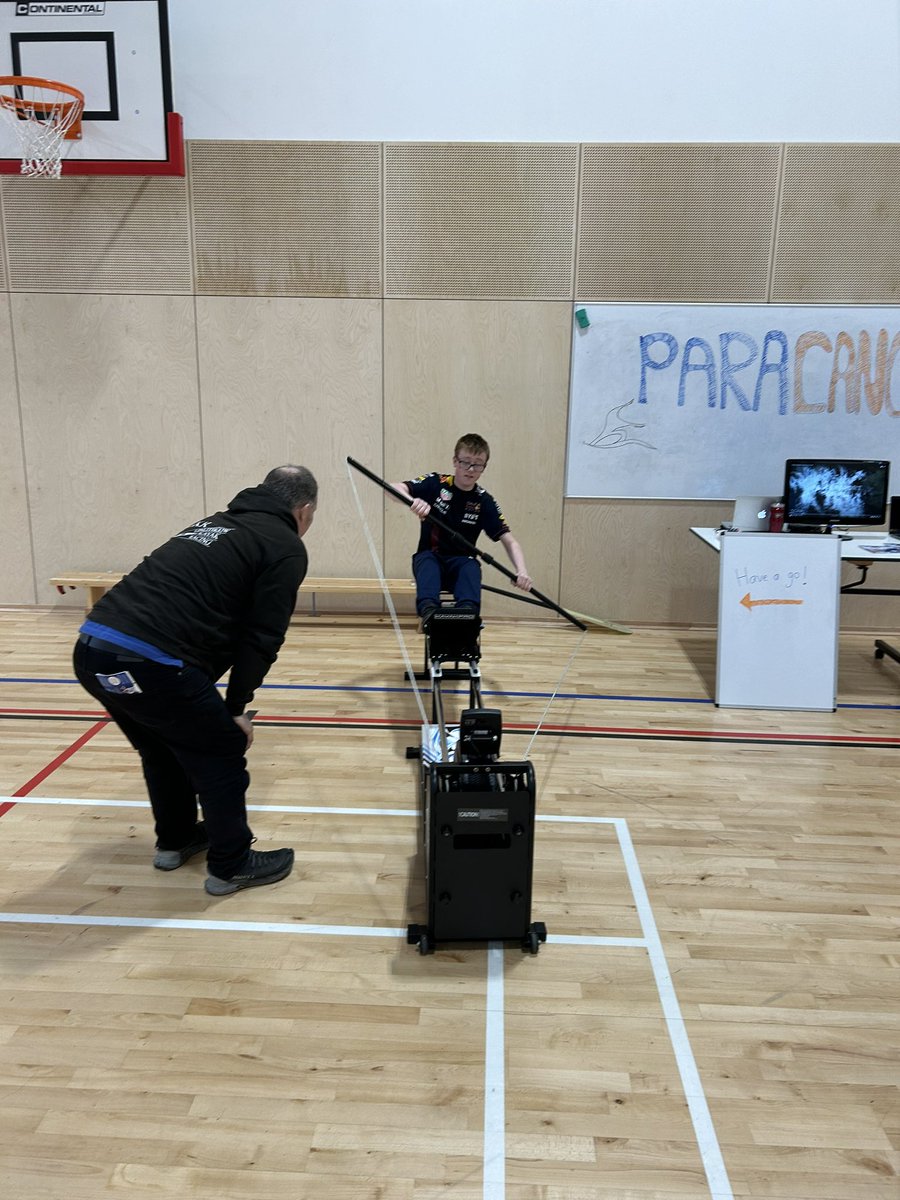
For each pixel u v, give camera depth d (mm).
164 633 1960
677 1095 1678
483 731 2127
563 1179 1489
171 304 5062
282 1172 1490
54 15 4641
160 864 2439
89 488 5301
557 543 5242
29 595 5457
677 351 4965
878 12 4602
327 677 4203
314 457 5219
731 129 4777
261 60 4805
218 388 5148
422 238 4934
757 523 4445
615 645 4898
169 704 1992
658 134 4797
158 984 1965
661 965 2076
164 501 5301
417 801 2898
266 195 4922
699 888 2418
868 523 4305
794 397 4984
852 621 5246
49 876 2402
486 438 5137
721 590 3943
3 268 5055
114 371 5152
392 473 5215
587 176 4828
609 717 3752
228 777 2199
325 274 5000
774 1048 1811
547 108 4805
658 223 4852
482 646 4805
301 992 1949
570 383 5051
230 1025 1841
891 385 4949
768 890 2416
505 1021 1872
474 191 4871
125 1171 1486
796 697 3895
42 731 3457
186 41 4801
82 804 2836
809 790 3062
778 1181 1496
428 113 4836
